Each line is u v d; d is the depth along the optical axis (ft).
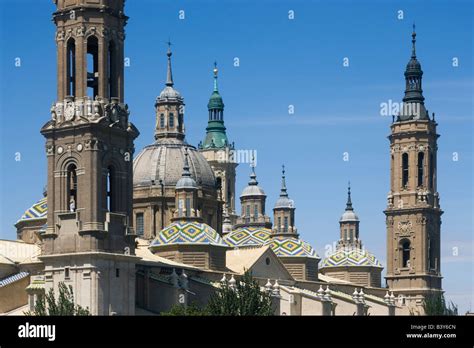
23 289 546.26
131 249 522.88
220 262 630.33
